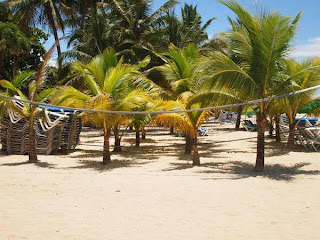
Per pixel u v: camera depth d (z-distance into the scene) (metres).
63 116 17.02
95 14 27.81
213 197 8.63
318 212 7.32
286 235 6.01
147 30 29.55
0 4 33.75
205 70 11.48
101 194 9.02
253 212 7.38
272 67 11.45
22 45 34.25
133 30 29.31
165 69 16.22
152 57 28.33
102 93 13.34
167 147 20.02
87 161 14.73
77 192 9.25
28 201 8.34
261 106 11.96
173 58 15.49
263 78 11.48
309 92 11.71
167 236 5.99
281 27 11.02
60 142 17.27
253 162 14.33
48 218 7.02
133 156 16.33
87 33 29.53
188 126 13.15
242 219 6.92
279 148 19.00
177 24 30.61
